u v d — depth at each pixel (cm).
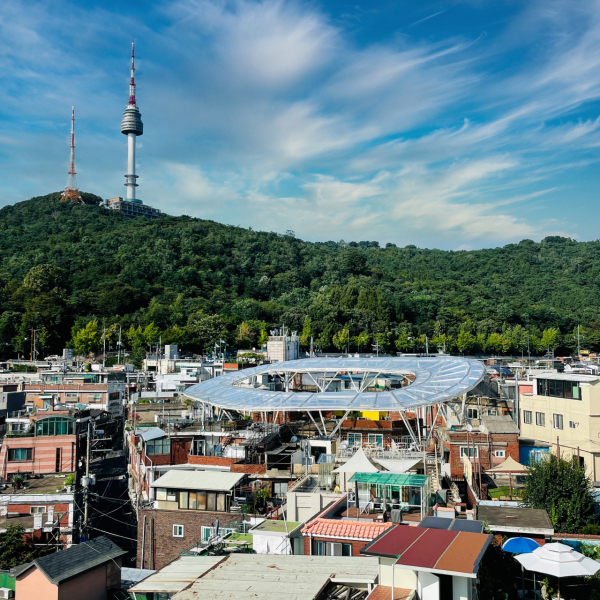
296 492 4288
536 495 4072
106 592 3112
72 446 6994
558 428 6556
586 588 2647
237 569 2489
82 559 3056
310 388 8806
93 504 7381
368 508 3878
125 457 9194
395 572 2166
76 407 9438
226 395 6575
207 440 6406
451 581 2012
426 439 6694
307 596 2150
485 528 2919
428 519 2578
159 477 5678
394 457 5353
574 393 6456
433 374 6594
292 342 14000
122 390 12100
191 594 2189
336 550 3297
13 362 17375
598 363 17550
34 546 5000
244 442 6103
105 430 10838
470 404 7488
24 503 5506
